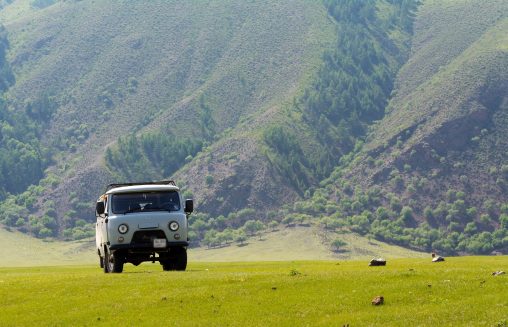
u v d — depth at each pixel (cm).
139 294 5134
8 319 4788
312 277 5447
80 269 12800
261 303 4769
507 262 9100
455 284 5019
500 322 4131
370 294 4844
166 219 6881
